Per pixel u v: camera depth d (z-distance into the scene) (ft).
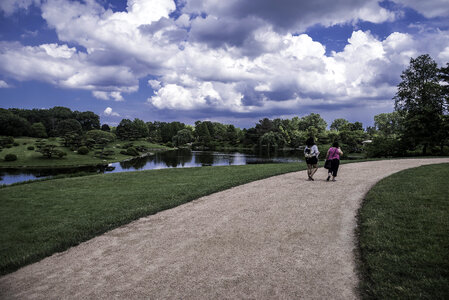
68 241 17.35
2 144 198.59
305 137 339.36
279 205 22.77
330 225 17.71
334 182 31.99
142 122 419.95
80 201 29.30
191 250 14.93
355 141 236.84
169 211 23.22
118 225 20.25
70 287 11.83
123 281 12.03
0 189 37.68
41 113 369.09
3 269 14.23
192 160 185.26
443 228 15.28
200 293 10.73
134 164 157.79
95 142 224.74
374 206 20.81
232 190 30.12
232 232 17.26
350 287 10.75
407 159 63.93
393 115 284.61
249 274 12.02
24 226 21.63
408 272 11.22
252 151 289.74
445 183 27.37
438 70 101.65
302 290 10.65
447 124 91.91
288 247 14.67
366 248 13.92
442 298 9.34
